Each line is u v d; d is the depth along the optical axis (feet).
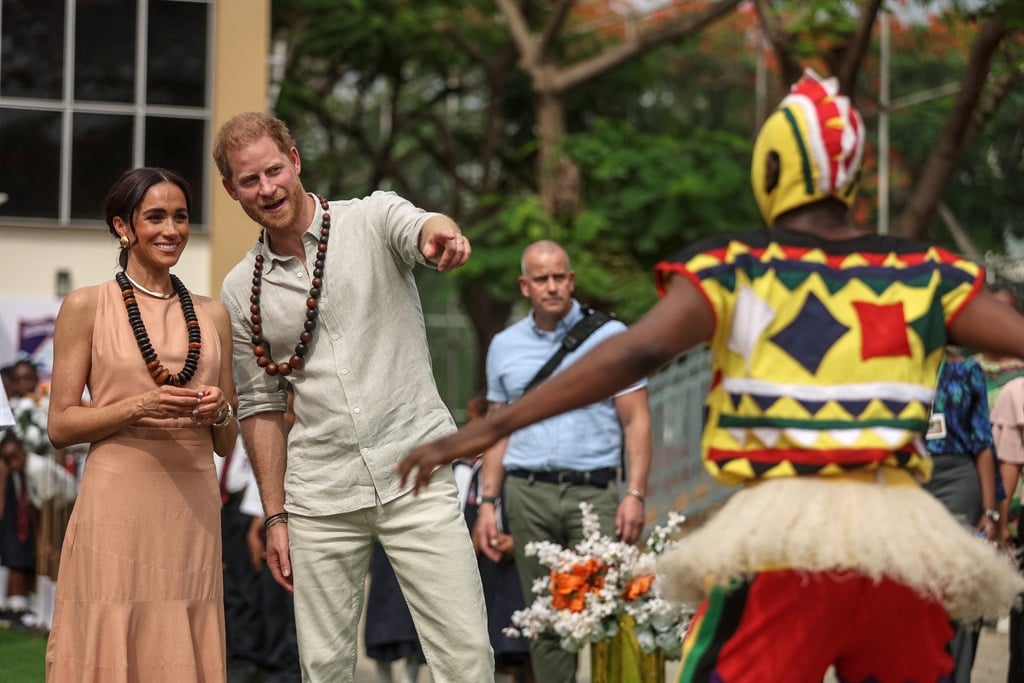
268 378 21.72
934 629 13.98
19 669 37.65
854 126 14.32
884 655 13.92
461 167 118.83
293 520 21.42
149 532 20.53
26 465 46.47
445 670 20.93
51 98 72.28
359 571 21.43
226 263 71.87
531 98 109.29
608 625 27.04
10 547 46.68
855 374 13.79
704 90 123.54
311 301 20.98
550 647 28.89
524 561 29.58
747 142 88.94
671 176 86.02
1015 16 59.36
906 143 85.30
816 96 14.48
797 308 13.89
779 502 13.58
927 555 13.50
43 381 52.03
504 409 13.62
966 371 31.78
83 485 20.72
